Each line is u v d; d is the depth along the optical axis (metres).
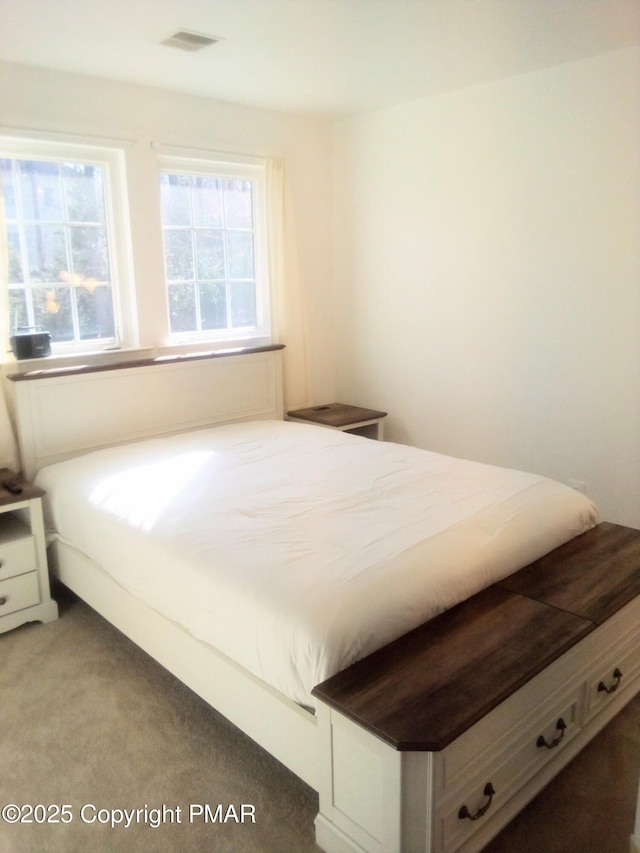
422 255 3.90
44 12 2.39
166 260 3.66
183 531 2.20
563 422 3.44
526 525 2.23
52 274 3.25
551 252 3.33
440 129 3.66
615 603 1.93
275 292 4.06
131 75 3.15
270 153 3.93
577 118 3.12
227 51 2.84
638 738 2.03
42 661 2.50
